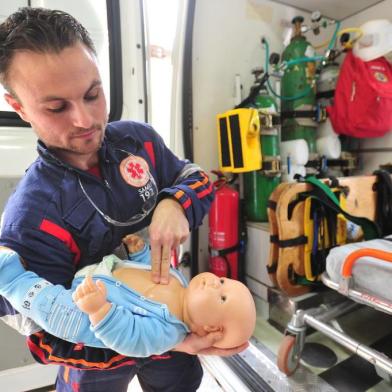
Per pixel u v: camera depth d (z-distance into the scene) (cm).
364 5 212
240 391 132
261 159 185
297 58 198
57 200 59
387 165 207
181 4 163
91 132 54
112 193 65
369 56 184
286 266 162
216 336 66
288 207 162
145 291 64
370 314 187
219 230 183
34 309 51
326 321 134
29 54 43
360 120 189
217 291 68
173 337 60
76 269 66
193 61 187
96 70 50
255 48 206
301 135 206
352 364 146
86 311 49
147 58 155
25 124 136
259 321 185
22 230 55
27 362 139
